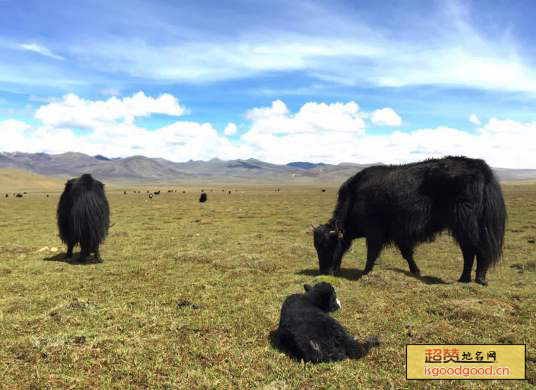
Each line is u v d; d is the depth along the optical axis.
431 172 9.98
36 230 22.12
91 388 5.09
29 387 5.04
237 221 26.80
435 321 7.45
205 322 7.41
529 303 8.47
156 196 80.31
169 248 15.72
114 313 7.84
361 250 15.84
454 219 9.70
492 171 9.79
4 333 6.78
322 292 6.82
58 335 6.52
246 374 5.52
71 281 10.48
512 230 20.48
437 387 5.24
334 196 71.94
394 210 10.33
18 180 182.38
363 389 5.15
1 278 10.77
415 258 14.03
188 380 5.32
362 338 6.73
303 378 5.37
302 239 18.19
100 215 12.50
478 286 9.34
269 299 8.91
